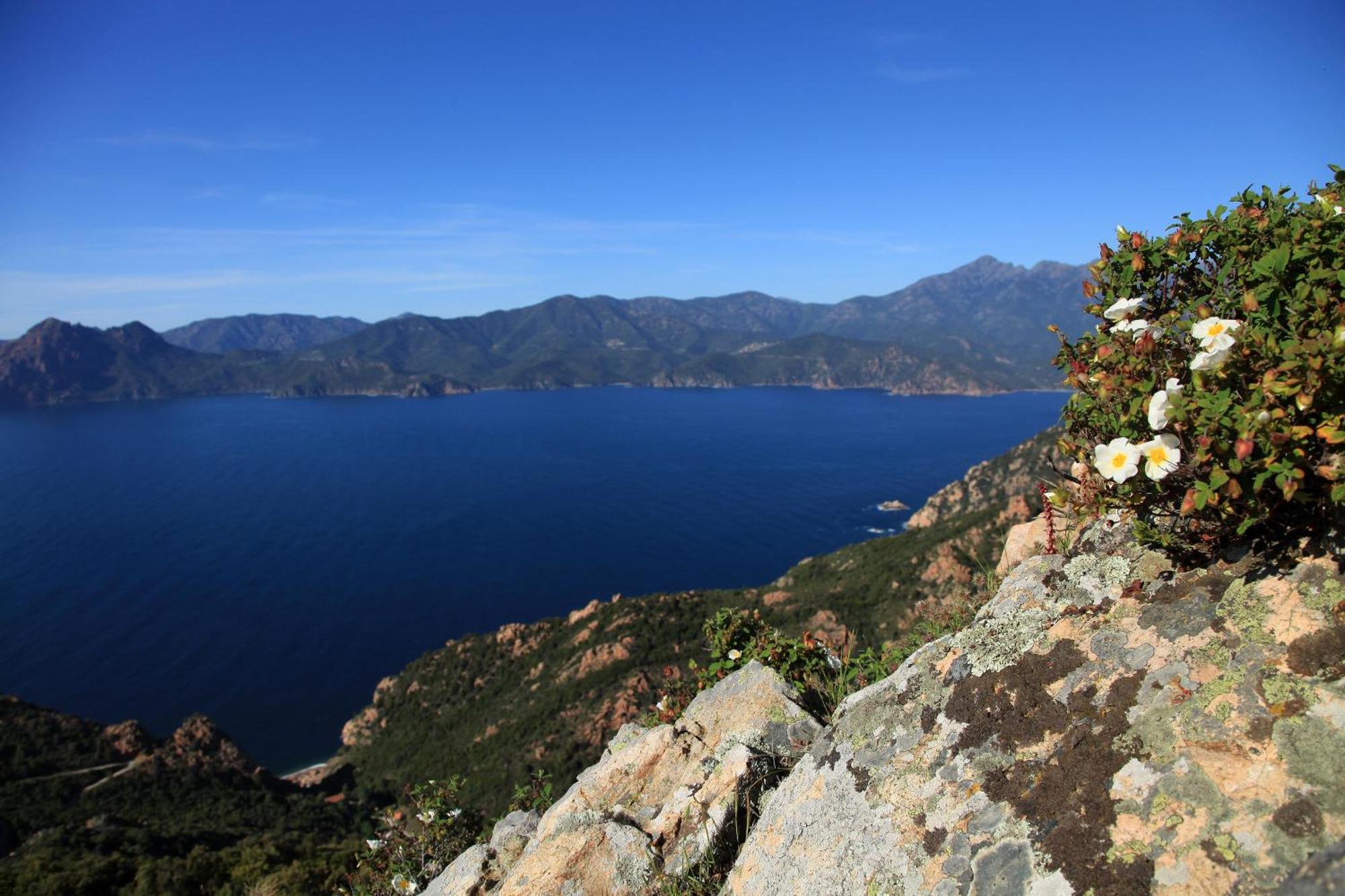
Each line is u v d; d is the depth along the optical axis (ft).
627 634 232.32
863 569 233.55
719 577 418.10
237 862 96.07
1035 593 13.37
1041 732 10.95
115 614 383.04
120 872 102.01
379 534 531.09
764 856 13.05
